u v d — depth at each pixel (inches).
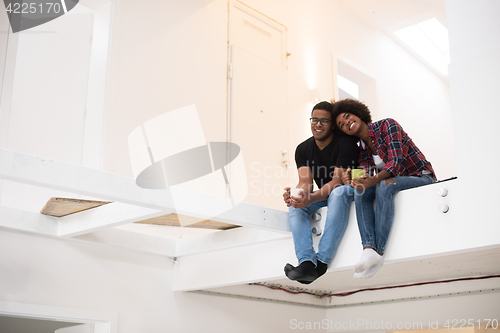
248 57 190.5
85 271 127.3
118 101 147.8
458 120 94.1
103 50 150.6
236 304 157.9
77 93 151.0
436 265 126.3
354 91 282.0
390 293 165.5
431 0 245.0
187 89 167.3
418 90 295.6
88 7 153.6
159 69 161.0
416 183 101.2
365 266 95.0
